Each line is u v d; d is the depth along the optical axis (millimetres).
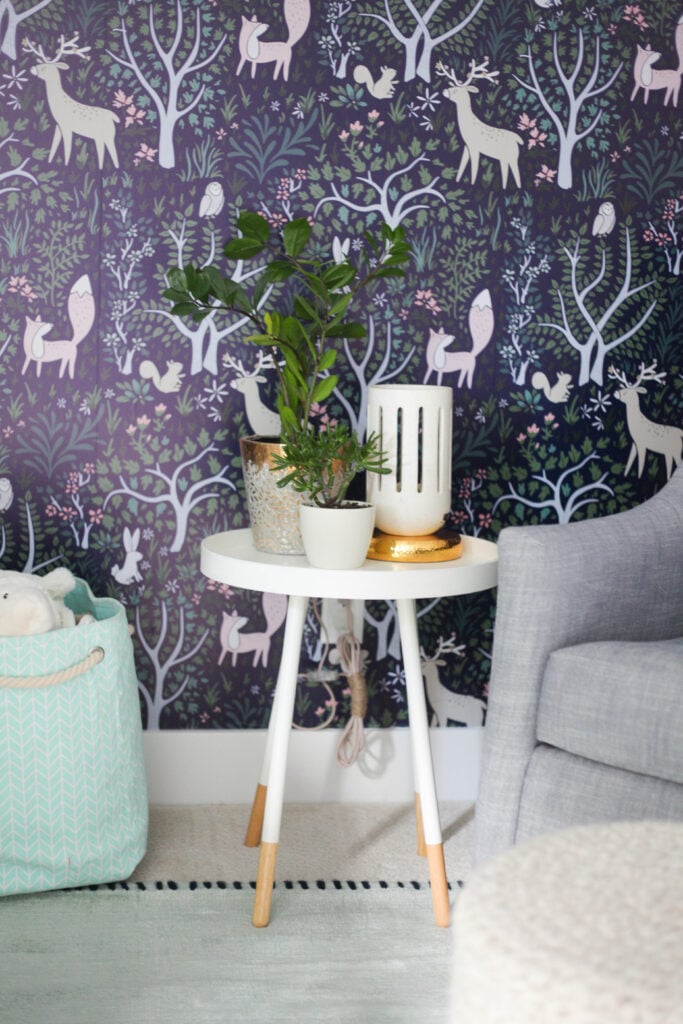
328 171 2156
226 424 2180
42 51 2084
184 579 2207
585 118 2205
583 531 1715
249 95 2129
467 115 2176
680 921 893
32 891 1804
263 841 1752
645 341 2268
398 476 1882
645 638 1776
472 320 2215
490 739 1675
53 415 2146
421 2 2150
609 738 1534
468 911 911
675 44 2213
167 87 2113
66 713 1774
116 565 2191
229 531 2121
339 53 2143
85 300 2129
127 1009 1501
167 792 2238
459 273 2203
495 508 2264
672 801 1483
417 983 1584
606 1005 788
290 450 1782
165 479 2184
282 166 2146
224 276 2146
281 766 1782
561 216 2217
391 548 1854
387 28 2148
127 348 2146
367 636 2256
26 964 1610
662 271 2256
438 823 1788
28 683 1742
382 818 2188
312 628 2244
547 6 2182
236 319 2160
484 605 2281
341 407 2203
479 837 1685
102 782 1811
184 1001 1524
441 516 1908
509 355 2232
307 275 1933
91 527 2178
